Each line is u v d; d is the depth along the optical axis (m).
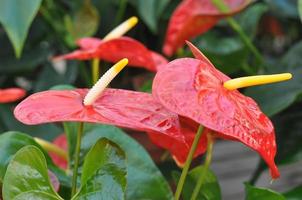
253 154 2.93
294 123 1.60
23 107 0.95
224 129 0.93
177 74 0.95
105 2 1.89
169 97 0.93
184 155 1.10
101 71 1.82
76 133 1.14
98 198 0.99
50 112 0.95
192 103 0.93
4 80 2.06
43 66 1.95
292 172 2.84
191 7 1.45
